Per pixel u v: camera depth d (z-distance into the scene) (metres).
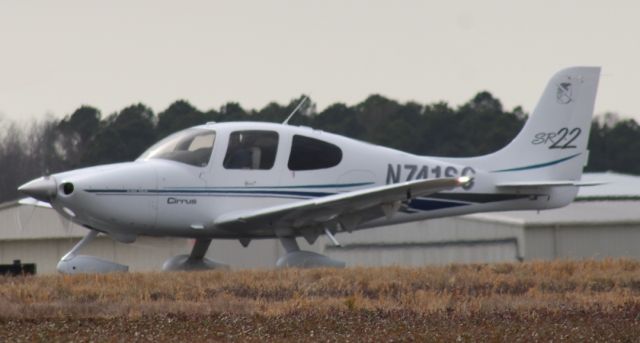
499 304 52.59
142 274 61.16
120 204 69.50
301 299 53.53
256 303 52.44
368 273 61.16
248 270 63.69
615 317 49.69
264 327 46.47
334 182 73.38
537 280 60.00
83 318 48.97
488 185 79.19
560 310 51.44
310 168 72.81
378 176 74.75
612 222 108.12
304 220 71.12
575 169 81.25
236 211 71.06
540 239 107.12
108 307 51.12
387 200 69.19
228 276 60.19
